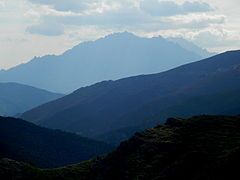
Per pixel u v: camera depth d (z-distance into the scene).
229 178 194.50
